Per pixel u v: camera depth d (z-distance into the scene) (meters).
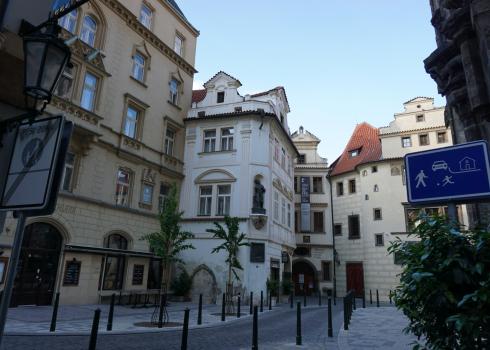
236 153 25.97
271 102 29.09
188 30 29.44
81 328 11.15
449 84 7.36
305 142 41.06
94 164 19.86
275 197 27.72
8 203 3.80
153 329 11.73
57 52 4.27
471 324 2.83
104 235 20.00
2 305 3.33
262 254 24.25
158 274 23.77
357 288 34.59
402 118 34.84
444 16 8.65
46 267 16.98
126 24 23.09
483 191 3.16
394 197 33.59
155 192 24.33
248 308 20.83
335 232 37.94
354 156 39.22
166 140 26.28
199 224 25.23
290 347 9.48
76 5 4.66
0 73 5.86
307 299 31.53
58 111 17.48
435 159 3.47
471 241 3.11
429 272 3.09
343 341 10.35
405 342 10.09
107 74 20.77
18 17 5.97
